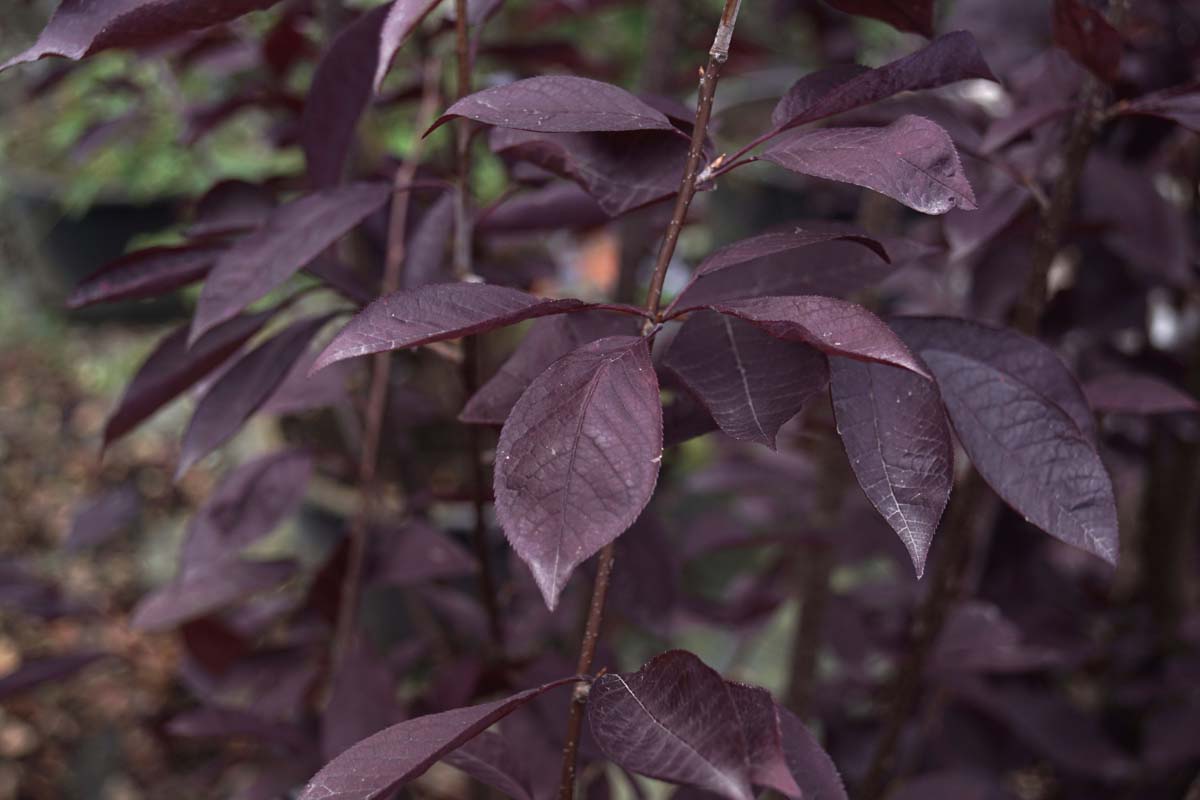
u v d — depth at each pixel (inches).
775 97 81.0
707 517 54.7
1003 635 49.8
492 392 31.7
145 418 37.2
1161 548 60.6
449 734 28.8
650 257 64.2
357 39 35.6
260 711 43.8
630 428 28.4
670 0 53.1
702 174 30.3
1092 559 65.0
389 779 28.3
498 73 52.0
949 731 56.3
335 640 43.5
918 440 30.3
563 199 40.8
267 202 37.7
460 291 29.2
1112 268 51.3
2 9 75.2
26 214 109.7
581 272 87.9
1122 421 57.0
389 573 40.7
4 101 113.3
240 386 36.4
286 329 36.9
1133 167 46.2
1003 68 45.6
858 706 63.9
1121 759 52.4
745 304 29.3
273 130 49.4
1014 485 31.9
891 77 30.2
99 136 59.2
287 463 41.8
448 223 39.2
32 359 135.9
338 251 41.5
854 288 33.9
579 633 48.2
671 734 28.3
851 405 30.6
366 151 45.9
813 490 59.7
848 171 29.4
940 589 39.3
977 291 49.2
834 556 52.4
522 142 32.3
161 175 98.8
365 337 28.5
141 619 41.3
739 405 29.8
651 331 29.6
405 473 48.6
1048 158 40.6
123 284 36.0
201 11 31.2
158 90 67.6
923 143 29.2
